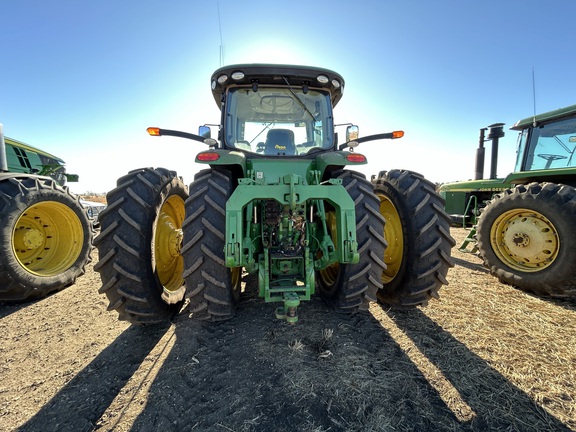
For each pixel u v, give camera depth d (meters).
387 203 2.96
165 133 2.62
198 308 2.14
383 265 2.28
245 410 1.55
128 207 2.24
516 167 5.24
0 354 2.17
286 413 1.53
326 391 1.68
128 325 2.61
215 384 1.76
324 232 2.26
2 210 2.96
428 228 2.37
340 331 2.36
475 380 1.77
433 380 1.77
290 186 1.98
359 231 2.27
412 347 2.13
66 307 3.05
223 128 2.85
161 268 2.78
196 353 2.09
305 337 2.26
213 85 2.95
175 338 2.32
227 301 2.15
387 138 2.88
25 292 3.11
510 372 1.85
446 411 1.54
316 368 1.88
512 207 3.57
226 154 2.25
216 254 2.08
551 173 3.98
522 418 1.50
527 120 4.99
